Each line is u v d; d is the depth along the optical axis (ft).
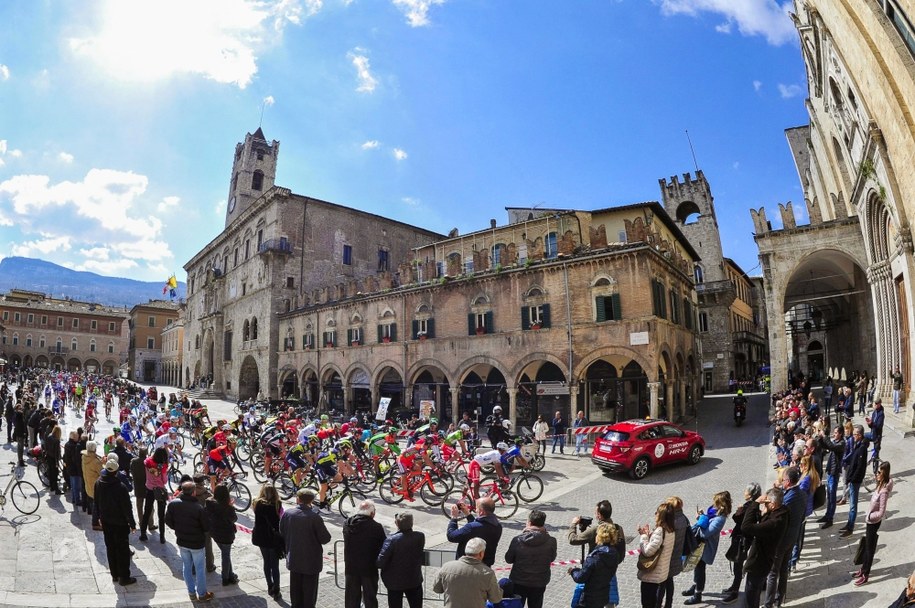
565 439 103.19
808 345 223.51
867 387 94.17
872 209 88.07
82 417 134.62
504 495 54.29
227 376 225.15
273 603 32.22
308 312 172.55
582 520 28.63
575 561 38.11
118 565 34.22
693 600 30.99
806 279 139.13
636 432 69.41
